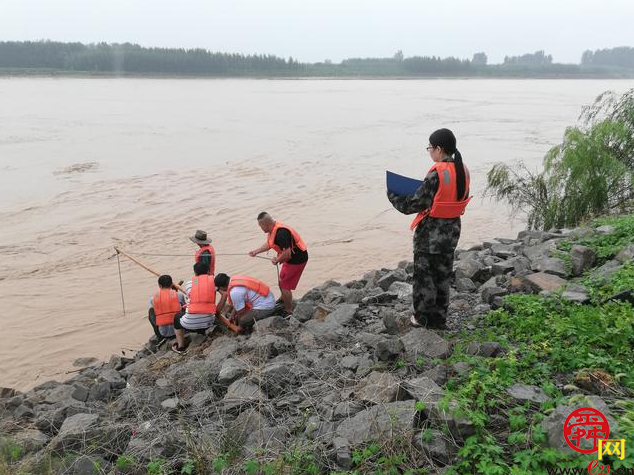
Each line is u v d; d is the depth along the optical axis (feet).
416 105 210.38
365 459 13.34
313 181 75.97
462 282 25.18
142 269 45.47
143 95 246.06
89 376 26.61
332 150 101.30
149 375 23.07
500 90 361.92
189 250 49.65
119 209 61.62
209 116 156.56
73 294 40.78
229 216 59.62
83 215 59.41
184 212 60.90
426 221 18.03
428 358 17.33
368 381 16.65
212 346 25.44
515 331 18.75
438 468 12.70
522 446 12.72
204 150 99.55
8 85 311.47
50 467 15.44
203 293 26.32
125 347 33.65
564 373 15.69
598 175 42.52
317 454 14.01
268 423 16.16
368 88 355.56
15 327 35.99
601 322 17.35
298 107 191.93
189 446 15.31
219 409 17.53
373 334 20.58
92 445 16.33
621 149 45.47
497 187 51.75
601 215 42.34
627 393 14.14
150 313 29.09
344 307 24.27
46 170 80.48
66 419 18.06
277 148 102.58
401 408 14.30
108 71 536.01
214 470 14.32
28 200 64.69
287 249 25.96
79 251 49.24
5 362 31.96
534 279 22.62
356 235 53.93
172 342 28.14
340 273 44.52
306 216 59.93
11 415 21.18
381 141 112.78
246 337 25.08
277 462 13.89
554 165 45.93
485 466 12.07
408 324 20.25
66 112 162.40
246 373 19.38
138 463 15.19
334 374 18.29
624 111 46.37
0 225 55.83
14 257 47.65
